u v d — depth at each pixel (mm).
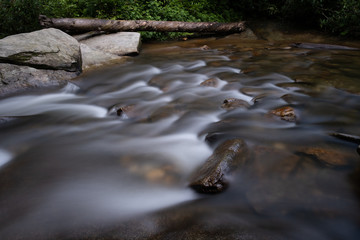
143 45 9375
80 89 5309
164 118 3801
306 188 2117
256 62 6625
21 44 5395
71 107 4488
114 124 3740
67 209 2078
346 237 1699
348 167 2340
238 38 10188
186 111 3977
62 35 6156
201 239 1677
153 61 7125
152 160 2783
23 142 3238
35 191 2301
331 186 2125
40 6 8016
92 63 6598
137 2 10289
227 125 3354
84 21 8352
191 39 10336
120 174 2539
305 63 6293
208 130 3324
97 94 5074
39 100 4820
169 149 3004
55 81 5328
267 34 10148
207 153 2879
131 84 5527
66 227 1890
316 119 3490
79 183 2412
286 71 5695
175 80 5562
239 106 3893
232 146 2541
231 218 1881
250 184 2207
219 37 10492
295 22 10586
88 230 1857
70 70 5723
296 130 3172
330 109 3758
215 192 2156
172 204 2104
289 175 2281
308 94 4297
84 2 9484
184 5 11336
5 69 4992
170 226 1853
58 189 2328
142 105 4285
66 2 9344
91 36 8562
